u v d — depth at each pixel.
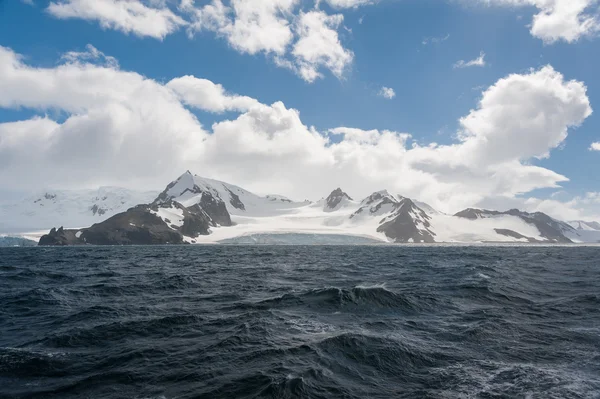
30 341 17.28
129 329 19.05
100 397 11.66
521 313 22.53
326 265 59.97
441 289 30.61
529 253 106.69
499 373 13.36
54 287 33.69
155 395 11.77
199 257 88.38
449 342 16.89
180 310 23.75
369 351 15.42
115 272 48.78
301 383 12.34
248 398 11.47
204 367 13.92
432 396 11.66
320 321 20.33
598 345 16.52
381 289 26.98
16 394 11.88
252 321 20.12
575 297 27.67
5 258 84.38
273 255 96.00
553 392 11.80
